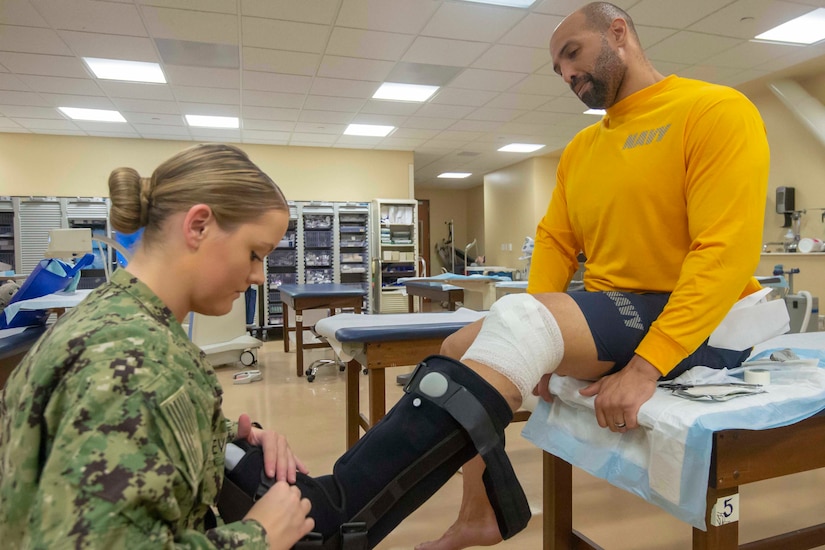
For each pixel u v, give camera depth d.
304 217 7.88
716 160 1.09
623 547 1.67
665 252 1.22
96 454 0.49
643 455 1.02
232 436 0.90
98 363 0.53
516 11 3.87
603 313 1.11
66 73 4.96
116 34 4.14
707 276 1.04
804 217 5.68
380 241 8.09
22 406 0.54
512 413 0.95
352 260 8.05
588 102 1.33
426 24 4.06
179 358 0.61
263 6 3.73
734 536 0.94
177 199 0.66
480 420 0.88
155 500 0.51
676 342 1.04
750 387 1.10
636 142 1.24
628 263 1.27
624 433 1.06
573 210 1.42
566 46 1.29
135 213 0.67
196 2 3.66
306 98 5.81
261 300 7.42
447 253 12.85
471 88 5.54
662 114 1.20
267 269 7.67
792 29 4.34
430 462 0.87
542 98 5.91
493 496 0.90
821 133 5.27
